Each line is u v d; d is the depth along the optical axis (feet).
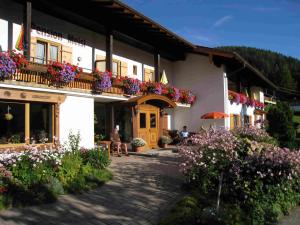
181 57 76.07
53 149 32.58
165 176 36.24
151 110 61.16
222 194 28.73
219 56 71.05
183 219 22.56
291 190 30.32
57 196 27.07
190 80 76.13
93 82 46.29
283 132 69.21
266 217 26.04
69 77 40.70
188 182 31.68
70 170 30.99
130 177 35.37
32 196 25.38
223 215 23.25
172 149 58.08
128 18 52.34
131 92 54.49
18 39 39.19
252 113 95.81
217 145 31.81
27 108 38.22
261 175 28.58
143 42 63.41
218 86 73.05
